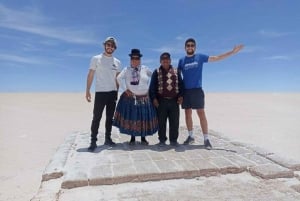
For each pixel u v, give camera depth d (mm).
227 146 7086
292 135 11438
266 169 5270
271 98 33656
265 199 4316
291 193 4516
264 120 15891
